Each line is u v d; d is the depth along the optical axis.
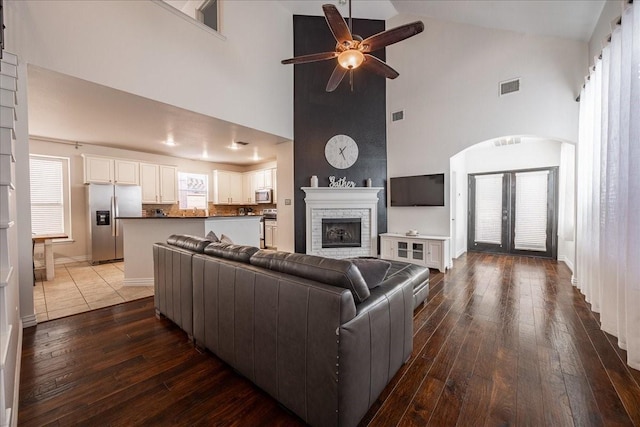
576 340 2.21
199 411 1.50
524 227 5.87
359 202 5.46
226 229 4.26
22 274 2.47
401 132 5.46
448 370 1.83
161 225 3.85
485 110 4.55
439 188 5.02
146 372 1.84
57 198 5.18
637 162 1.89
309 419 1.37
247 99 4.35
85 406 1.52
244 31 4.29
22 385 1.69
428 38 5.11
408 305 1.88
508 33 4.32
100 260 5.28
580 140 3.50
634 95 1.94
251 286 1.64
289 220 5.49
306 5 5.01
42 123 4.09
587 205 3.11
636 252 1.87
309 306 1.34
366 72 5.60
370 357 1.42
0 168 1.37
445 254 4.55
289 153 5.43
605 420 1.40
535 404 1.51
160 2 3.25
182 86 3.48
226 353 1.85
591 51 3.57
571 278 3.98
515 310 2.85
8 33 2.32
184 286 2.28
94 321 2.65
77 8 2.67
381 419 1.42
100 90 2.94
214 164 7.64
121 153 5.82
